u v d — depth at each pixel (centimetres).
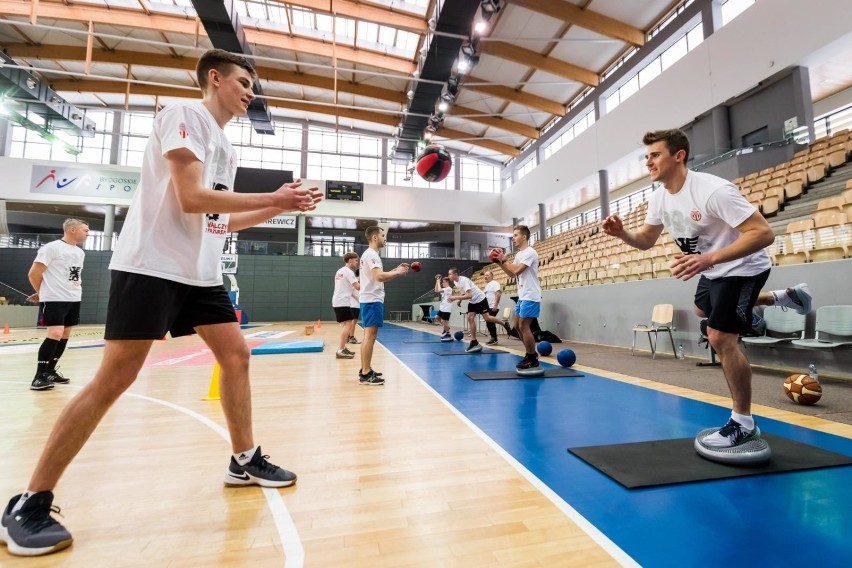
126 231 125
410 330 1110
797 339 372
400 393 301
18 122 1270
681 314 523
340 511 128
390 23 1012
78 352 545
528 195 1619
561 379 355
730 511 125
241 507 131
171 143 115
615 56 1164
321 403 270
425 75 1097
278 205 123
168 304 123
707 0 883
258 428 216
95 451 181
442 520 122
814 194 607
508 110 1498
